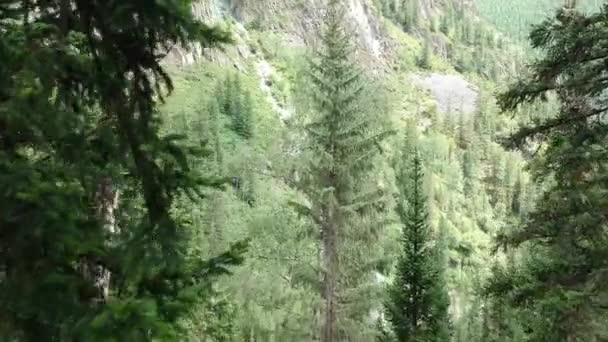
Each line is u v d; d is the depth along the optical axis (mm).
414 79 143750
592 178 8328
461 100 140000
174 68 79500
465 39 181250
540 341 8602
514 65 178250
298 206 13398
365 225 13500
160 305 4148
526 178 92062
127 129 5008
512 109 8352
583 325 7816
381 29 146500
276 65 98000
